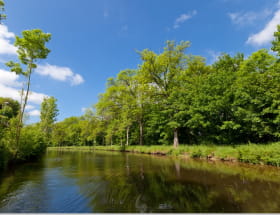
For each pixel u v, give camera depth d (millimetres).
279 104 11391
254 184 6059
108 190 5738
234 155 11617
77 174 8594
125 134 36906
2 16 10023
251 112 12836
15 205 4488
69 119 66312
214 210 4062
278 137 12531
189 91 19062
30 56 12992
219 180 6773
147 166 11055
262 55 14828
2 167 10156
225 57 21953
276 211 3955
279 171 8086
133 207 4301
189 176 7660
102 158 17234
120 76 29359
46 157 19312
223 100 14711
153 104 23297
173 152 18109
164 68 21641
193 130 22125
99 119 40844
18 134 12203
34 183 6766
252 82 13188
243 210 4039
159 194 5250
